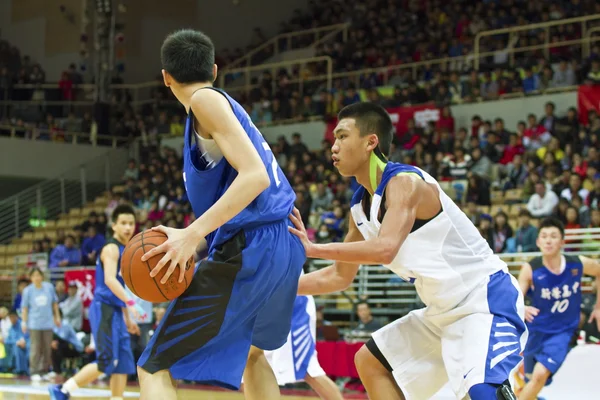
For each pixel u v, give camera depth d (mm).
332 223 11594
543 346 5555
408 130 14836
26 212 18438
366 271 10000
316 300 10438
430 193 3252
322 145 16125
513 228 11289
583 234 9781
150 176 17266
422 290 3357
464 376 3162
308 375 5352
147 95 21500
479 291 3268
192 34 2936
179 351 2740
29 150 18109
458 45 17109
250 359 3258
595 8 16234
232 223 2838
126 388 9188
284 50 21688
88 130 19156
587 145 12477
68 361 11391
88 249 14367
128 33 21469
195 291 2758
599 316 5637
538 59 15227
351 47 19141
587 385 6695
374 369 3590
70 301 11648
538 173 11789
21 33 21781
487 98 15164
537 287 5539
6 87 19562
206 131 2797
